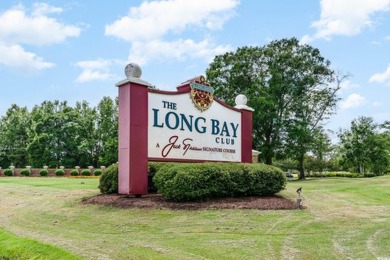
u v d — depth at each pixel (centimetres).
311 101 3180
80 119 4844
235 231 674
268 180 1045
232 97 2955
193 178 895
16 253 559
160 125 1039
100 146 4897
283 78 2988
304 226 706
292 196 1102
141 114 972
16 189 1416
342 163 4147
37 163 4569
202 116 1162
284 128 2984
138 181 948
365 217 797
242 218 764
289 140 2983
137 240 623
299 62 2969
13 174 3522
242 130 1294
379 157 3866
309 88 3088
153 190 1018
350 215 816
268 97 2823
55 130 4678
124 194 958
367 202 1019
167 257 523
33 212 915
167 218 767
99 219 779
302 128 2888
